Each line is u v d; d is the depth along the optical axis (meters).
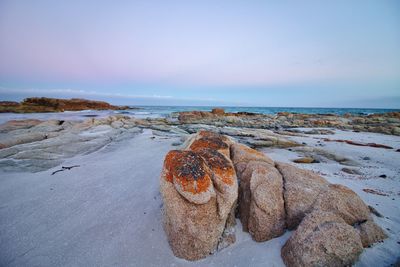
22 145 12.98
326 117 44.62
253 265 4.49
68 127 20.84
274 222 5.10
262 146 16.98
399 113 42.28
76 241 5.43
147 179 9.05
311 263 4.01
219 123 35.09
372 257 4.30
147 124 29.98
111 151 13.94
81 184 8.61
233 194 5.11
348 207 5.12
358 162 12.72
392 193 7.95
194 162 5.21
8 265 4.73
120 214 6.48
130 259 4.86
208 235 4.75
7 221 6.18
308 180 6.09
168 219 5.09
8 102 51.28
